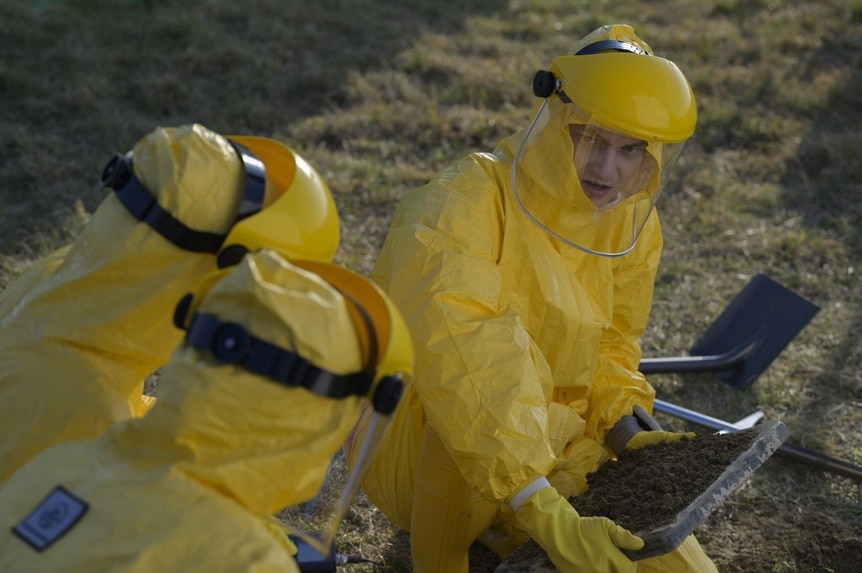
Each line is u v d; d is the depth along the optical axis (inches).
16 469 64.2
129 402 67.6
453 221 92.3
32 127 224.7
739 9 347.9
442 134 238.2
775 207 216.8
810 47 311.4
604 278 103.6
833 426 148.6
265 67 265.7
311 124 237.1
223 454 54.0
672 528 78.7
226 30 289.0
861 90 278.5
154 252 62.4
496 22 324.2
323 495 121.6
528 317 97.2
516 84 269.0
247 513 55.3
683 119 93.4
